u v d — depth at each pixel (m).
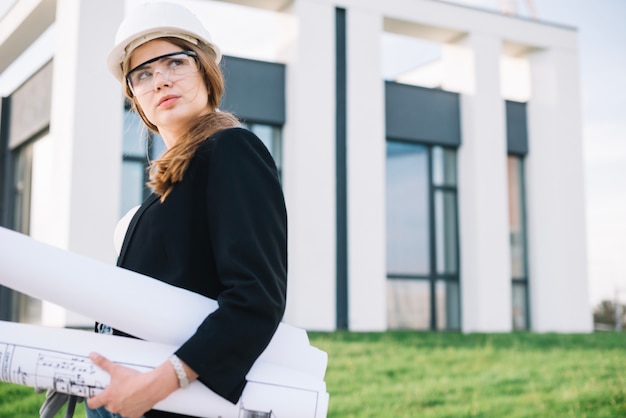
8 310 10.88
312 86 10.26
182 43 1.29
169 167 1.19
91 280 1.10
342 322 10.17
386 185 11.32
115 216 8.72
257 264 1.09
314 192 10.07
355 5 10.77
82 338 1.11
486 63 11.88
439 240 11.65
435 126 11.69
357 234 10.33
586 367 6.84
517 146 12.62
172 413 1.10
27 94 11.04
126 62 1.33
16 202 11.59
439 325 11.42
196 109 1.30
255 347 1.07
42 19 9.97
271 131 10.44
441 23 11.54
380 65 10.84
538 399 5.47
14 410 4.36
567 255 12.12
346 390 5.53
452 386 5.80
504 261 11.56
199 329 1.06
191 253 1.18
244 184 1.14
